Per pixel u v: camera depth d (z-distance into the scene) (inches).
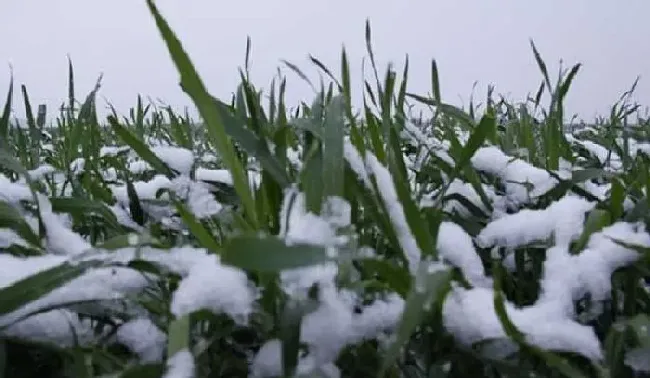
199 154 23.8
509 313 9.9
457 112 20.1
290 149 17.4
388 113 13.4
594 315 10.9
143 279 10.6
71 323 10.0
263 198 10.9
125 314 10.5
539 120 30.5
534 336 9.5
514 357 10.0
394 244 10.3
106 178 23.9
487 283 11.9
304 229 9.1
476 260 12.0
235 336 10.0
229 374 9.8
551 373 9.8
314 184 9.7
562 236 12.6
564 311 10.3
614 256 11.2
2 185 14.4
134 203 16.3
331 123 10.0
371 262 9.1
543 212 13.3
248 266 6.8
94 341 10.3
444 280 7.6
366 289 10.4
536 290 12.6
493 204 16.6
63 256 10.7
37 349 9.9
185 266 9.8
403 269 9.1
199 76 9.0
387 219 10.3
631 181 16.6
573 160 20.6
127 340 10.1
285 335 8.1
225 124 10.5
